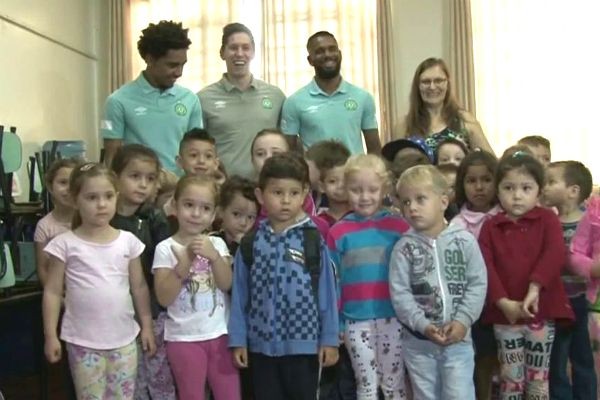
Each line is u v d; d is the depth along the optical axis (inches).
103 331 84.2
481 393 99.3
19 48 201.5
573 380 101.2
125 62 242.1
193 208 87.7
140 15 244.1
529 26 220.8
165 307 88.3
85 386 83.7
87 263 85.0
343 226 93.6
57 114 223.0
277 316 84.1
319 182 104.0
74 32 235.6
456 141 119.3
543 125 220.4
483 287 87.6
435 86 131.3
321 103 137.7
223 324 88.6
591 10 216.8
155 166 97.6
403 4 228.4
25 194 195.9
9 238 136.4
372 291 90.4
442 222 91.0
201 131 112.6
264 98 143.3
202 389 86.6
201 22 240.4
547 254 89.7
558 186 102.8
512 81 221.8
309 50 139.9
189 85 240.5
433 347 87.4
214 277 88.5
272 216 87.7
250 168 139.4
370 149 143.6
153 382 90.9
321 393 95.1
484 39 223.6
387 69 223.8
